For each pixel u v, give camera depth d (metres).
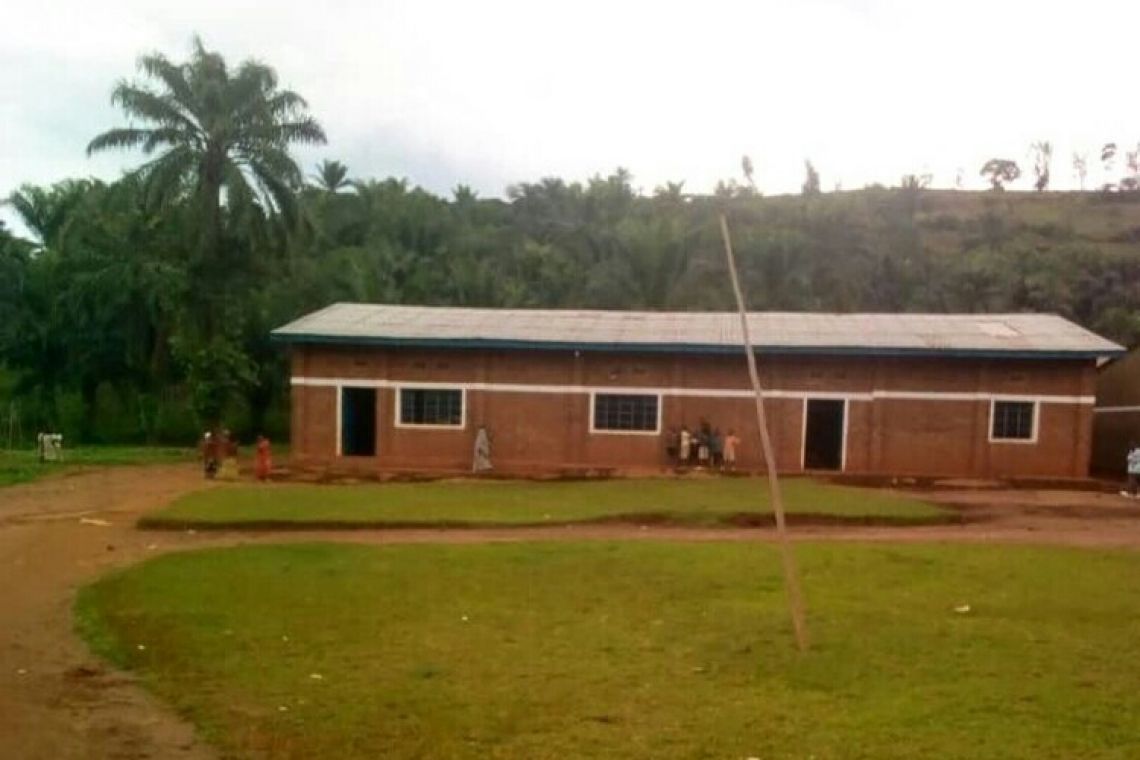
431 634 11.75
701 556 16.62
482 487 27.22
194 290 45.22
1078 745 7.99
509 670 10.30
